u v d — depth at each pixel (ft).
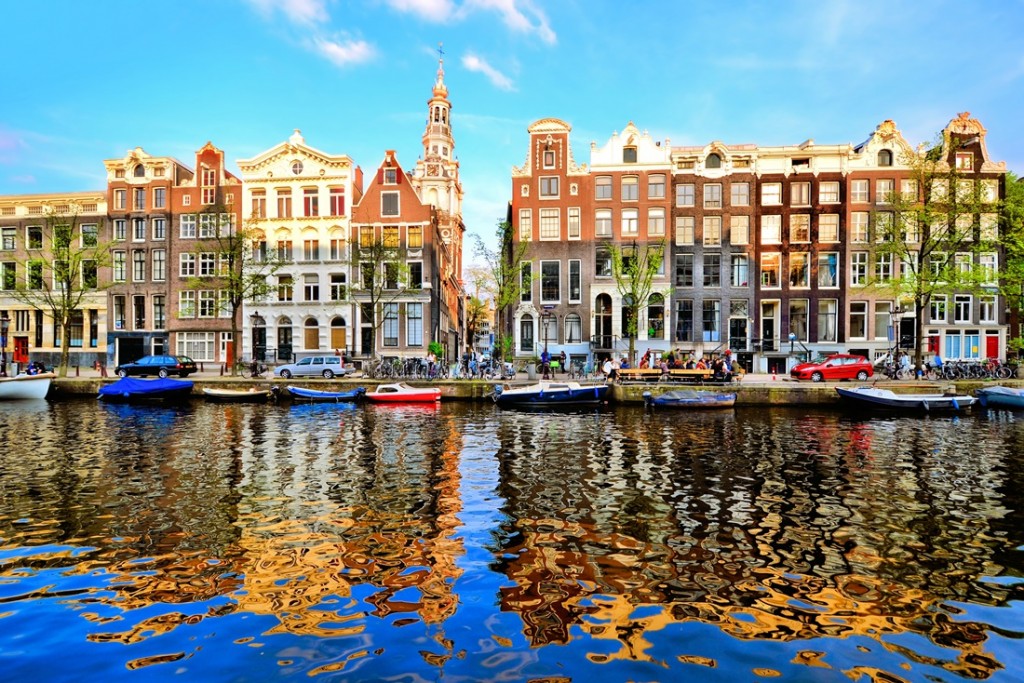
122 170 153.17
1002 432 67.36
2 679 18.21
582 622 21.95
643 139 139.03
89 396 109.40
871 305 134.62
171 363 116.37
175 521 33.73
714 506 36.88
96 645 20.21
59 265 127.34
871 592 24.70
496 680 18.13
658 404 90.58
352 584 25.23
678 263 139.13
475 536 31.32
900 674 18.75
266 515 34.91
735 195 139.33
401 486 41.73
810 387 90.68
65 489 40.75
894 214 126.11
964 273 104.53
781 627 21.68
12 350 153.69
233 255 122.52
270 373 131.13
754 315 137.18
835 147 136.46
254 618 22.15
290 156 148.15
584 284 138.92
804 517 34.78
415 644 20.29
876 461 50.55
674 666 19.01
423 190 270.26
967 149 135.74
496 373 115.03
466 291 260.01
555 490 40.60
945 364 108.27
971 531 32.45
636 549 29.45
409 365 116.98
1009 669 19.01
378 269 127.54
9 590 24.57
